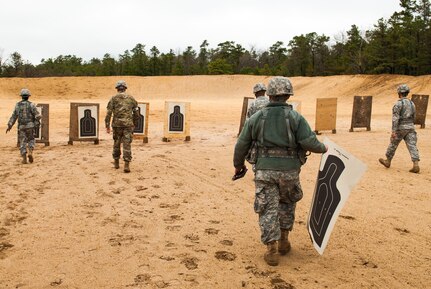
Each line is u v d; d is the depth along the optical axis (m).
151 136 15.73
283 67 95.06
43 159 10.47
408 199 6.74
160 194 6.99
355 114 17.36
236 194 7.01
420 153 11.44
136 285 3.75
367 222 5.57
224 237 4.98
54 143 13.83
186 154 11.23
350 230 5.25
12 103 33.81
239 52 114.25
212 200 6.63
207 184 7.72
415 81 48.97
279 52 115.50
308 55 93.00
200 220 5.61
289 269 4.09
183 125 14.20
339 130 18.08
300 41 92.56
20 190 7.20
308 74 89.62
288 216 4.33
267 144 4.01
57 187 7.43
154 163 9.84
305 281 3.84
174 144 13.41
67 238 4.91
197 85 71.44
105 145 13.34
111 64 106.50
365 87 53.19
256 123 4.05
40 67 105.94
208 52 122.19
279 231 4.09
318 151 4.02
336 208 3.97
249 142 4.14
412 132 8.86
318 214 4.32
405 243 4.82
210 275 3.95
